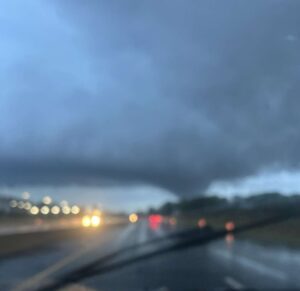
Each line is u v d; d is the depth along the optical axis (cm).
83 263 2659
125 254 2800
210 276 2100
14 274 2233
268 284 1875
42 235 4250
